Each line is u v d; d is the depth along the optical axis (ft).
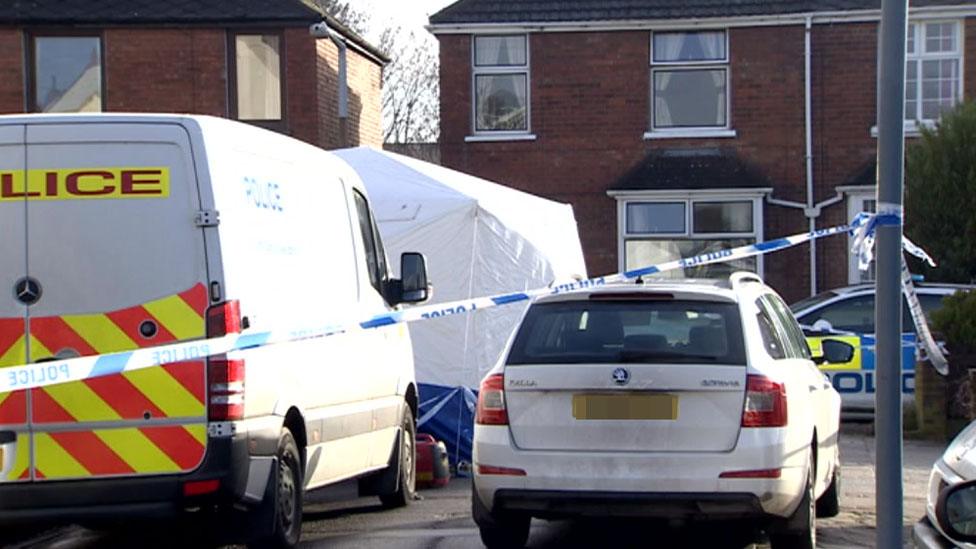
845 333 75.36
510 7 112.57
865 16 109.19
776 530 37.32
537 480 35.99
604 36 112.06
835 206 110.11
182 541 43.86
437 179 63.46
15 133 34.09
